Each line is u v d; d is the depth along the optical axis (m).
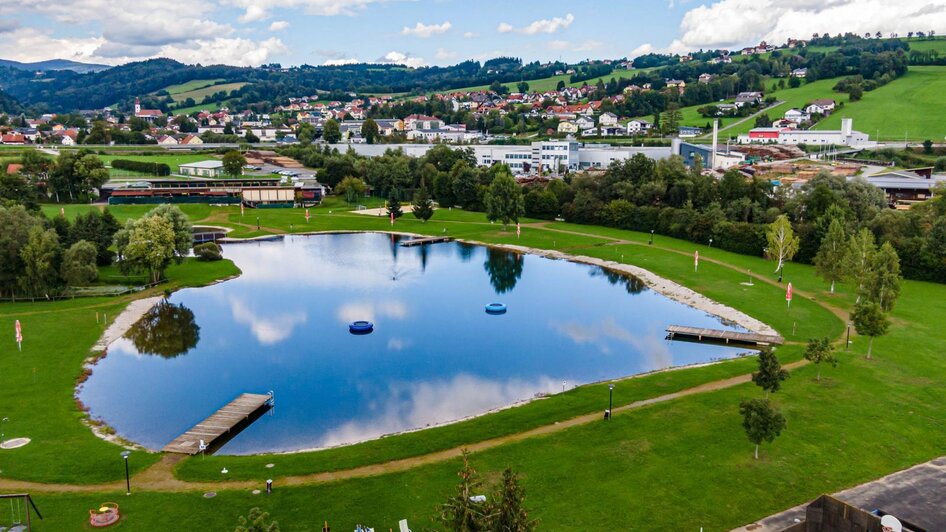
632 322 132.62
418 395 98.25
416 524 60.88
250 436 84.56
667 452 73.31
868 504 63.28
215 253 179.62
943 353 103.75
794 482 67.50
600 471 69.56
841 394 88.06
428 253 197.00
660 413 82.94
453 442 77.00
